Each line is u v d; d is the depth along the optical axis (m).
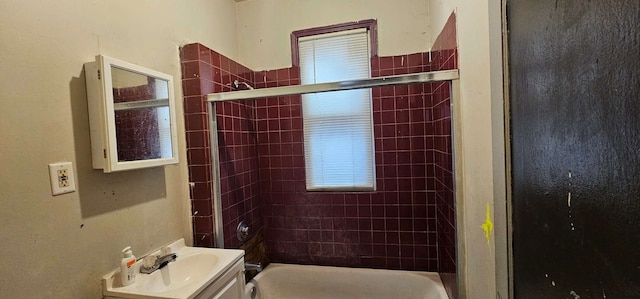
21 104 0.98
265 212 2.54
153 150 1.46
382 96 2.31
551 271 0.58
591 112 0.45
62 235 1.09
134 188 1.43
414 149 2.27
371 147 2.37
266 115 2.51
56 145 1.08
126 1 1.43
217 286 1.37
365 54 2.34
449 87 1.59
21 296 0.96
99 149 1.20
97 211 1.23
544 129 0.59
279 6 2.47
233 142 2.15
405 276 2.22
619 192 0.40
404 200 2.31
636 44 0.36
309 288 2.38
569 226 0.51
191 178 1.83
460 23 1.38
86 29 1.22
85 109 1.20
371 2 2.29
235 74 2.22
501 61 0.79
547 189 0.58
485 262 1.12
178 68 1.79
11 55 0.96
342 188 2.44
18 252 0.96
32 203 1.00
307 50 2.44
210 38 2.13
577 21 0.47
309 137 2.47
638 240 0.37
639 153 0.36
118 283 1.28
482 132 1.10
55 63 1.09
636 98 0.36
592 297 0.46
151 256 1.41
